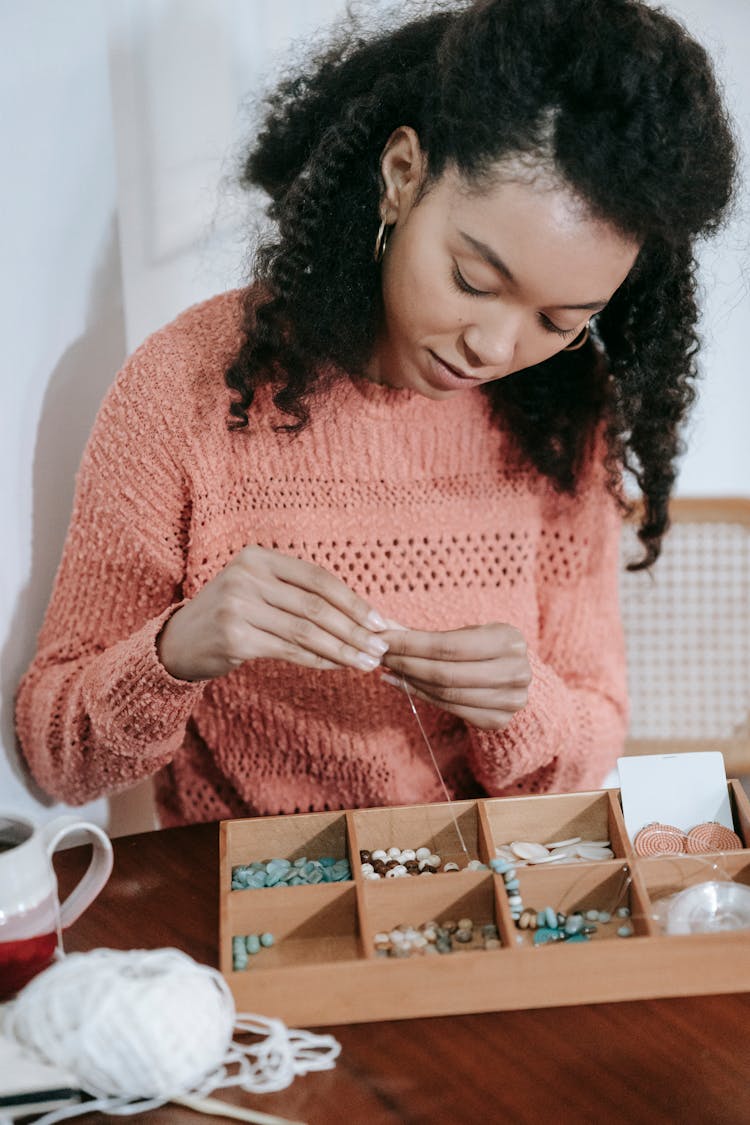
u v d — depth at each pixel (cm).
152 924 96
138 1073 72
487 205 86
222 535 120
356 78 108
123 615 123
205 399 119
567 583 133
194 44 155
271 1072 78
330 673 121
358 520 121
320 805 130
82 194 124
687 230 90
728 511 169
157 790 137
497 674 106
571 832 101
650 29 86
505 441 125
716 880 93
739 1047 81
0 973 81
